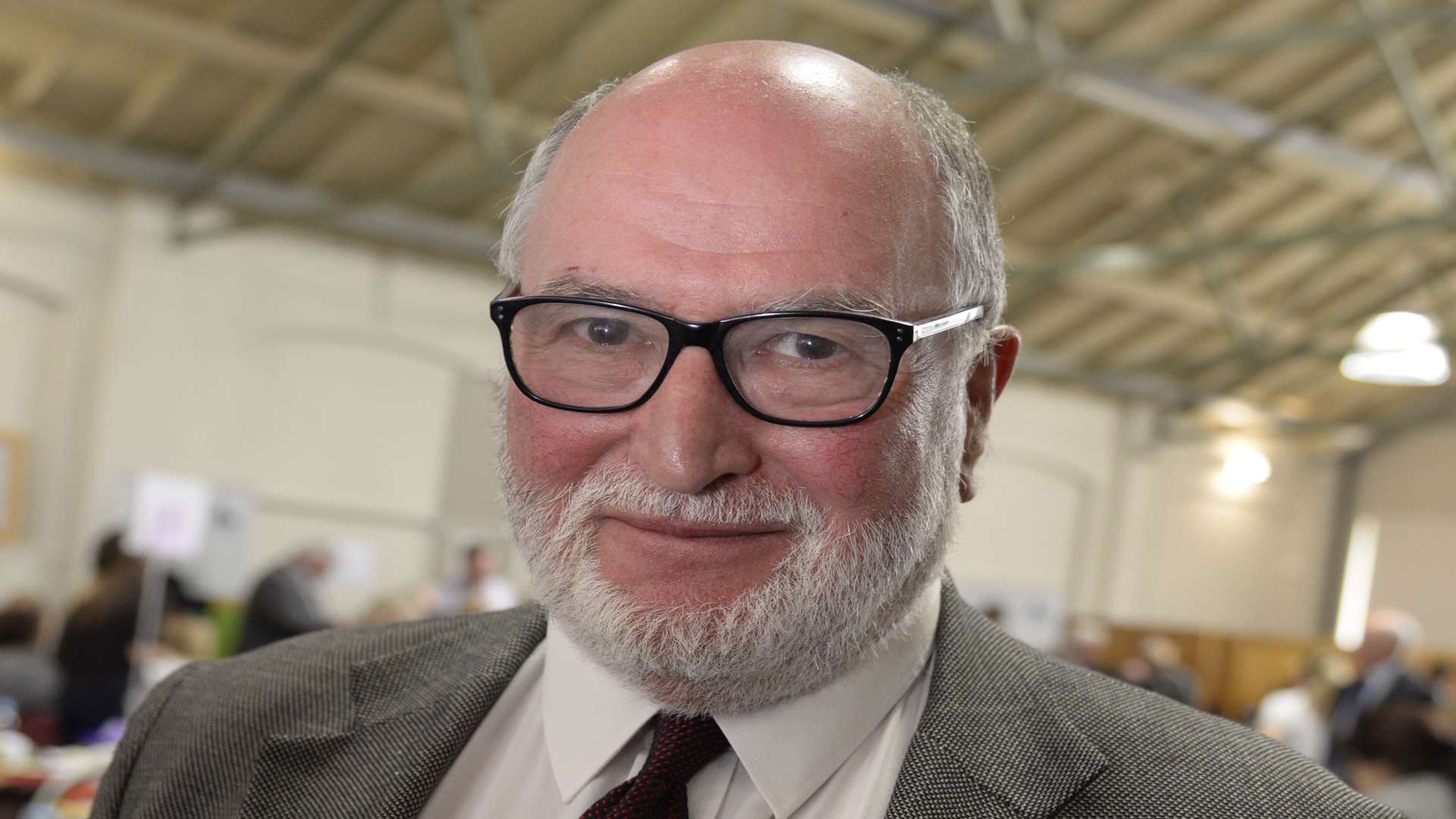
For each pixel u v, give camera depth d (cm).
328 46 801
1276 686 1100
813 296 84
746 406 84
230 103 849
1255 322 1227
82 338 895
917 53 829
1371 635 609
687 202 85
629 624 85
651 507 84
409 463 1010
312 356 974
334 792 102
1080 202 1047
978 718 95
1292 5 849
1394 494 1438
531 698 108
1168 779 91
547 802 101
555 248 90
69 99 840
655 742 93
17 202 869
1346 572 1462
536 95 816
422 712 105
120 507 874
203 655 708
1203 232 1082
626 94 92
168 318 912
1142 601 1380
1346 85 952
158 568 600
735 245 84
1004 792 90
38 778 357
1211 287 1145
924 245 89
